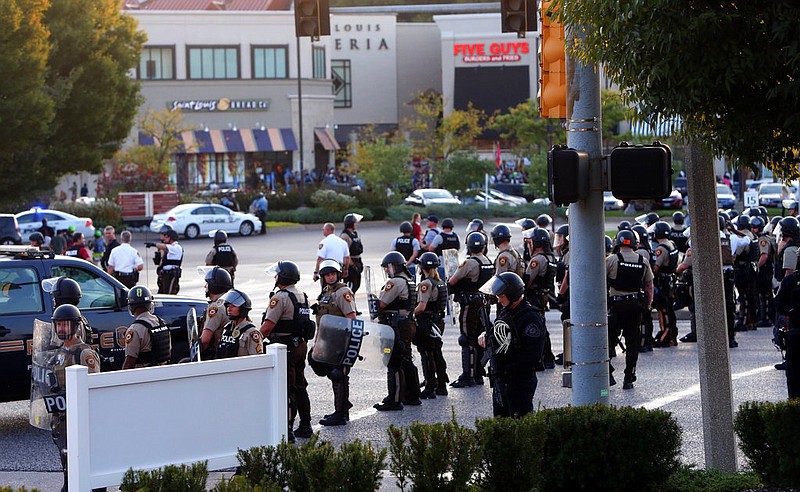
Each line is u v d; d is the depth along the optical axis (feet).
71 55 323.57
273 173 538.06
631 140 376.48
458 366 123.54
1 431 93.35
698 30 52.37
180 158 525.75
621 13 54.13
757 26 52.75
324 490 48.11
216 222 352.90
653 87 55.11
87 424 53.26
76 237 193.77
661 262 132.77
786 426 59.31
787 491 59.82
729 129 55.93
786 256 123.13
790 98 53.88
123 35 354.54
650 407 96.58
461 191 428.56
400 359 98.22
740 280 148.15
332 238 171.22
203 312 99.60
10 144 283.18
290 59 563.89
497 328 74.18
